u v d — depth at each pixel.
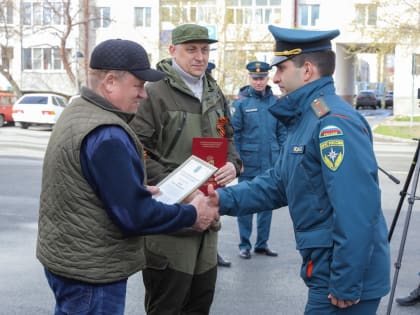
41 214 2.85
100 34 43.19
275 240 7.96
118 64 2.85
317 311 2.96
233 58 31.06
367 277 2.92
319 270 2.94
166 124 3.91
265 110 7.27
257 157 7.26
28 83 44.38
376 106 50.75
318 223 2.95
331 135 2.84
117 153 2.69
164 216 2.85
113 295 2.80
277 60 3.12
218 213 3.36
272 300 5.68
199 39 3.94
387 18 27.12
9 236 7.80
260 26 39.53
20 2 42.03
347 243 2.74
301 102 3.05
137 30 42.94
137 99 2.96
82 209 2.72
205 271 4.01
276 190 3.35
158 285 3.90
